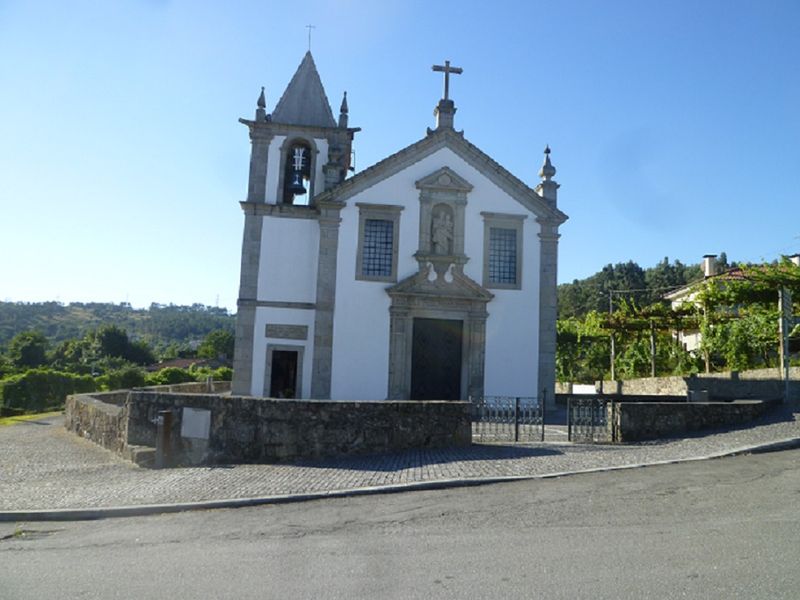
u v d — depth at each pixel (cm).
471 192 2750
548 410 2658
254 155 2786
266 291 2664
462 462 1298
